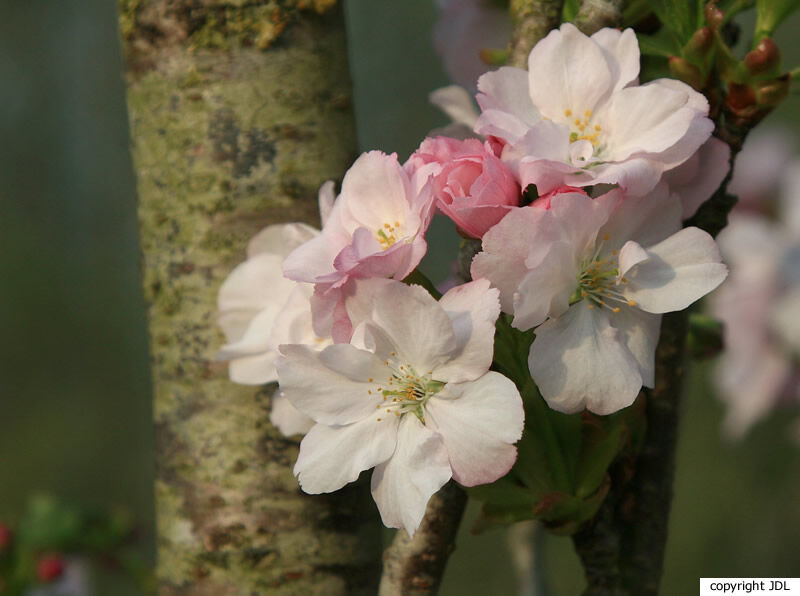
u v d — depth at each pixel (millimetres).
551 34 404
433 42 496
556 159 389
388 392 389
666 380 421
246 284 434
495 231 383
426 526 412
